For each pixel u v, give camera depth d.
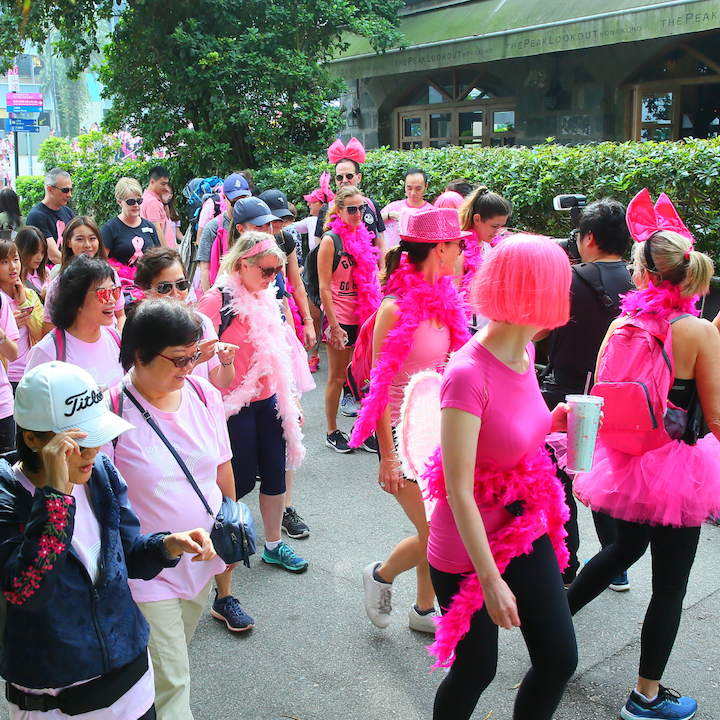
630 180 6.27
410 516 3.23
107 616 1.95
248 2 12.04
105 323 3.20
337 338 5.62
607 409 2.88
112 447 2.43
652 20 9.81
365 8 12.92
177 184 12.63
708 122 11.44
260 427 3.93
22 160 26.64
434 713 2.41
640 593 3.81
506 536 2.22
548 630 2.24
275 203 5.50
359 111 16.19
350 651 3.36
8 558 1.77
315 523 4.64
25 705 1.92
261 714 2.95
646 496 2.83
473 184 6.84
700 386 2.82
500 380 2.20
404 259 3.28
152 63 12.38
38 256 5.15
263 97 12.09
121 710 1.99
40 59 25.08
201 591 2.54
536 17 11.47
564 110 12.80
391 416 3.25
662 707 2.85
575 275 3.49
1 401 4.16
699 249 6.16
